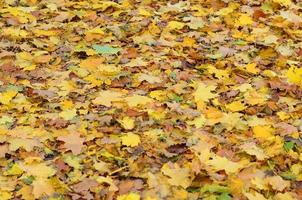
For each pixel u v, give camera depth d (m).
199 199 3.09
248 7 4.63
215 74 3.92
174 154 3.32
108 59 4.09
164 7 4.67
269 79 3.89
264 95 3.74
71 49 4.19
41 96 3.72
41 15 4.56
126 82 3.88
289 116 3.57
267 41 4.25
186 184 3.14
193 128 3.50
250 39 4.28
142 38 4.29
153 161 3.29
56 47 4.21
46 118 3.56
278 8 4.64
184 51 4.18
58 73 3.95
